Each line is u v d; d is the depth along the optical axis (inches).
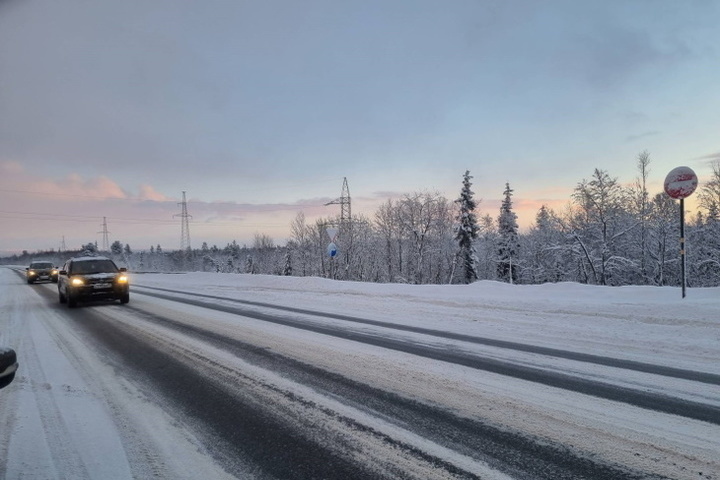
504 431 146.1
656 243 1374.3
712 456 126.5
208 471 122.3
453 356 250.2
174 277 1182.3
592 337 295.3
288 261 2583.7
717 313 329.1
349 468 122.9
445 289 597.9
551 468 120.6
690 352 249.0
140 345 301.3
